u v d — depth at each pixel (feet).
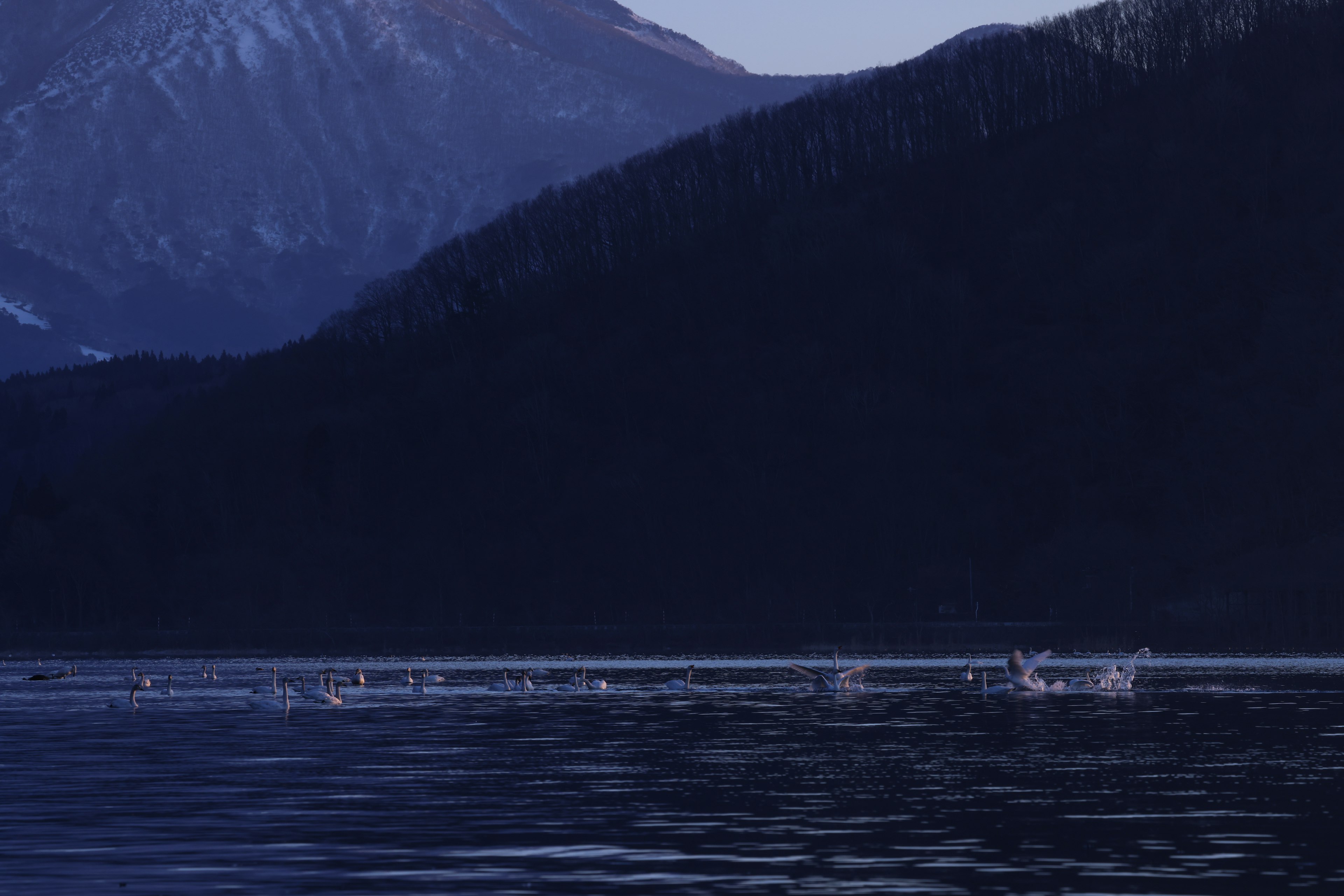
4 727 520.83
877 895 222.89
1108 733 455.22
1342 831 274.57
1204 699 592.60
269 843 268.82
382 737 469.98
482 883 232.73
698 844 265.95
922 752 408.46
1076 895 222.89
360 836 276.21
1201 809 301.84
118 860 253.24
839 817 294.66
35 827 287.89
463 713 571.69
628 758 402.52
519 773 369.71
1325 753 396.16
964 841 266.36
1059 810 300.40
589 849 260.62
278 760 403.95
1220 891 224.94
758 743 439.63
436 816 299.79
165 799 326.24
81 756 417.49
